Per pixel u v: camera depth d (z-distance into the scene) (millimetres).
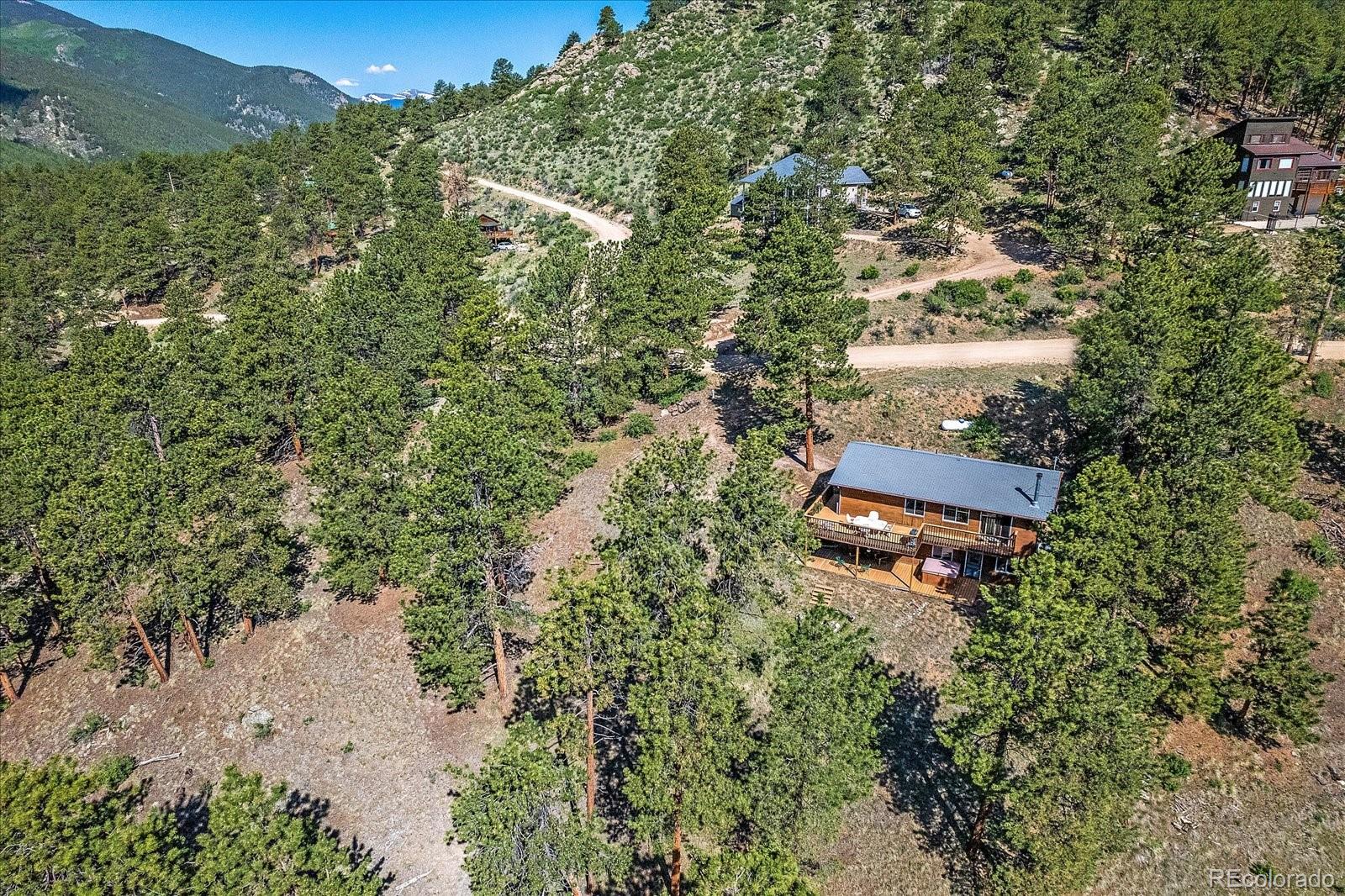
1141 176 72000
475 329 56000
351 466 44000
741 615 32062
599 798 33906
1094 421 42312
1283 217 78125
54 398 61312
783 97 124500
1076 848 24625
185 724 41594
